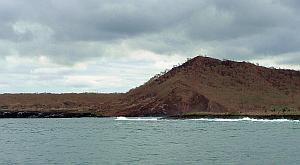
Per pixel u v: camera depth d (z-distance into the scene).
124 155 60.09
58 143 84.25
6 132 128.50
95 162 53.06
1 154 63.59
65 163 52.69
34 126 167.62
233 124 158.25
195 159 54.44
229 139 87.25
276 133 103.12
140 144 78.56
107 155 60.41
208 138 91.25
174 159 54.75
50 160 55.69
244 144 74.94
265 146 70.31
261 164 49.00
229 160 52.97
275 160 52.06
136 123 180.12
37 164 52.12
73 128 148.00
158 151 65.00
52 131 131.00
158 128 137.00
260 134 100.50
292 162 50.12
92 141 88.00
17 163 53.19
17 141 91.56
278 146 69.94
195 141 83.75
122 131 123.44
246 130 118.31
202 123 171.50
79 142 85.88
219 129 126.00
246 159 53.50
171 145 75.50
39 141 90.69
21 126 168.75
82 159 56.22
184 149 67.62
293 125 144.25
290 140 81.75
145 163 51.44
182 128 134.88
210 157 56.28
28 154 63.38
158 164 50.47
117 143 81.81
